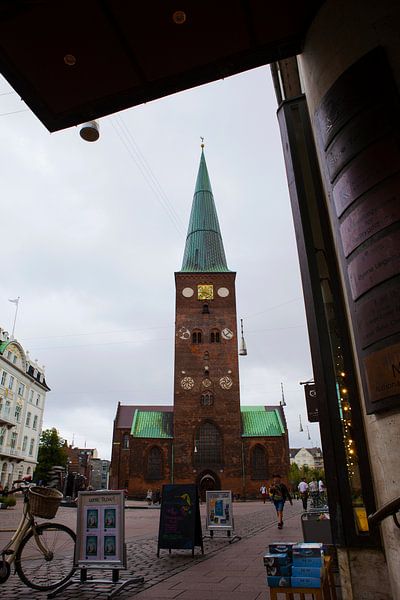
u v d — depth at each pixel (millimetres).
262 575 7527
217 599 5895
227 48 6625
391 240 4180
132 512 30188
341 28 5363
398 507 3529
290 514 25750
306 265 5723
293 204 6156
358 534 4680
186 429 57219
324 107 5293
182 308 63125
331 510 4902
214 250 68125
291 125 6418
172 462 56219
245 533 14703
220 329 61938
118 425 69438
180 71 6961
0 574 6309
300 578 4266
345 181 4785
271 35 6426
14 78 6891
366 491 4715
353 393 5047
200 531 10164
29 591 6371
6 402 53406
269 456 57531
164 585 6805
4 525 17000
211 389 58875
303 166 6199
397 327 3977
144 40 6434
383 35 4859
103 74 6930
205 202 72000
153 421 61594
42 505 6855
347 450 4949
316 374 5324
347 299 4785
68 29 6227
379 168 4441
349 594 4574
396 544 4039
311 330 5496
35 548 6859
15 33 6246
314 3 5973
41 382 64750
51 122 7680
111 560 6754
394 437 4012
